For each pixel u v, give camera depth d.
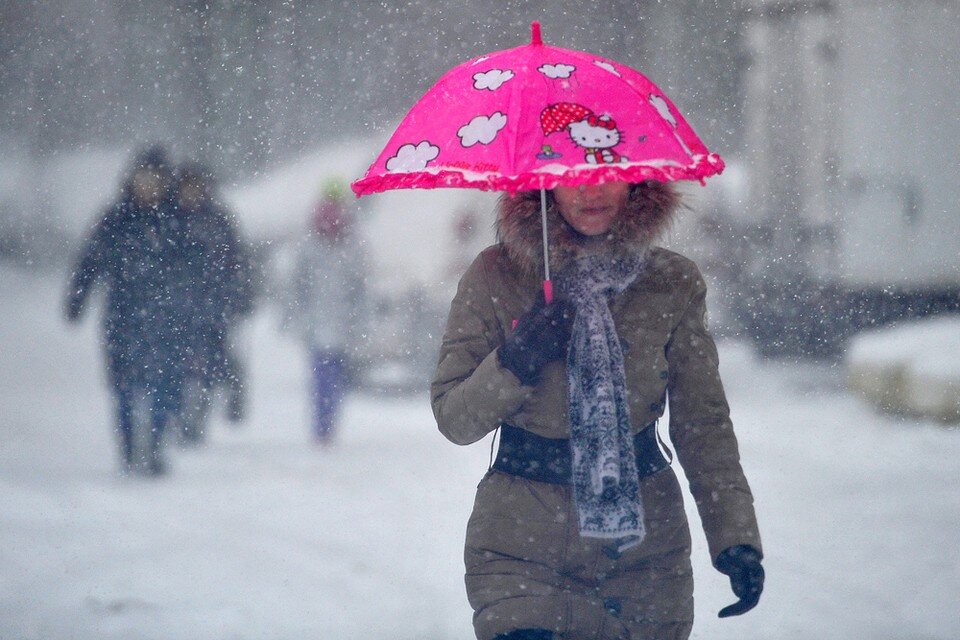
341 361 36.44
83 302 31.52
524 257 11.89
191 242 31.77
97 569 21.33
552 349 11.57
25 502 27.28
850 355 43.72
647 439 12.21
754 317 53.00
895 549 22.17
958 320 44.81
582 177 10.96
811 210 51.44
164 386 31.08
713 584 20.09
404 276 51.31
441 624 18.12
